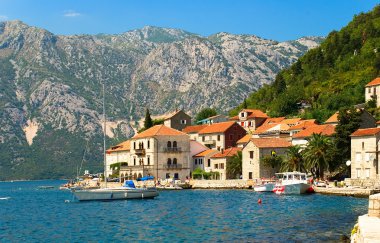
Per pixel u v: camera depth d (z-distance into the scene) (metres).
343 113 124.50
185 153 168.25
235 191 129.25
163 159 165.88
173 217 75.12
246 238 54.31
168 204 97.06
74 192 111.31
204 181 146.38
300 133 147.62
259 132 176.00
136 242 53.78
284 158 137.12
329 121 160.50
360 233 42.56
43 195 154.50
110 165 190.88
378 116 168.75
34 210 96.06
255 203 93.44
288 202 93.06
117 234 59.62
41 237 59.50
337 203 87.69
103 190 110.12
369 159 111.00
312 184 115.69
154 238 56.00
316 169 126.56
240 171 152.25
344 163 123.19
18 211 95.12
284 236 54.78
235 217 72.81
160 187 146.75
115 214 81.88
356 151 114.69
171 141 167.12
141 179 156.00
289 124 181.75
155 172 164.50
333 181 121.62
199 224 66.38
